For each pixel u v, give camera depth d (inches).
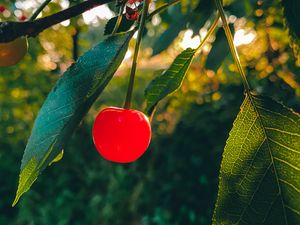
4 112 266.5
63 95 32.1
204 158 208.8
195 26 104.5
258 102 36.3
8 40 38.3
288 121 35.5
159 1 78.0
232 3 98.1
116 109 39.2
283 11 46.8
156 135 231.6
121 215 229.8
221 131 207.8
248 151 36.0
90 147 275.1
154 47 114.1
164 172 218.1
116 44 33.8
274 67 153.6
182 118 216.5
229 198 35.4
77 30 199.6
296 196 34.4
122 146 37.7
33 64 223.6
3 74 225.3
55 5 146.2
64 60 233.3
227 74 200.8
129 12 41.6
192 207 206.8
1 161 273.0
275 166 35.3
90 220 241.1
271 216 34.8
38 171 30.9
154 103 49.8
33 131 32.0
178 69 45.6
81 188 263.6
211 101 208.8
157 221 208.8
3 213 264.8
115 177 243.0
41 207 254.4
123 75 272.7
